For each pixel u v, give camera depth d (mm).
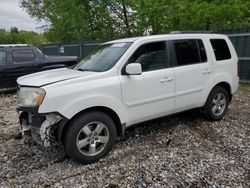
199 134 4371
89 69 3893
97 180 3070
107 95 3457
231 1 11273
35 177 3178
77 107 3221
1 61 8188
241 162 3383
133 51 3787
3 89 8281
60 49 16172
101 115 3441
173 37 4254
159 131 4523
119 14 21234
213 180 2982
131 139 4203
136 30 19062
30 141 4234
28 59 8648
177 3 11922
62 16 19625
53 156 3709
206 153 3658
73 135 3264
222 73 4848
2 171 3340
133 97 3725
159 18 12484
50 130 3236
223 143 3994
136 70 3492
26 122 3705
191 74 4340
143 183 2967
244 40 8570
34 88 3178
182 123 4879
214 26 11547
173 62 4164
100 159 3555
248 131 4469
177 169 3240
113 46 4184
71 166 3418
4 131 4844
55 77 3488
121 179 3068
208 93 4684
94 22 21969
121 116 3645
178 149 3807
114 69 3607
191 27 11688
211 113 4844
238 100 6566
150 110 3953
